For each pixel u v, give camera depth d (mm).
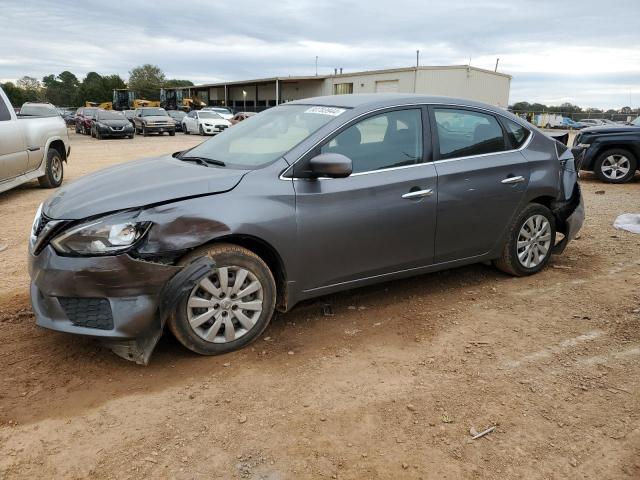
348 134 3855
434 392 3111
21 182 9023
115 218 3107
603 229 6910
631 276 5062
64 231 3143
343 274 3867
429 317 4137
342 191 3725
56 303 3152
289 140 3844
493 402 3018
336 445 2656
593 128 11383
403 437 2721
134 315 3113
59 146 10719
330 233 3703
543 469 2510
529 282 4902
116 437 2703
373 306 4340
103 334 3115
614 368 3383
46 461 2533
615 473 2488
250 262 3449
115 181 3605
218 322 3422
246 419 2850
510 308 4316
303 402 3004
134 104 56469
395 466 2518
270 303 3598
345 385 3176
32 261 3273
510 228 4742
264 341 3707
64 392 3080
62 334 3756
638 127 10852
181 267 3209
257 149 3922
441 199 4176
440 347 3656
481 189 4402
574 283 4871
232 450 2613
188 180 3432
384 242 3967
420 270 4301
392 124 4074
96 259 3047
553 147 5020
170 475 2449
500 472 2488
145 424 2805
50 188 10336
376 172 3918
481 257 4656
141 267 3090
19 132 8812
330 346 3654
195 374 3277
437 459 2566
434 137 4246
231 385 3164
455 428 2789
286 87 47500
